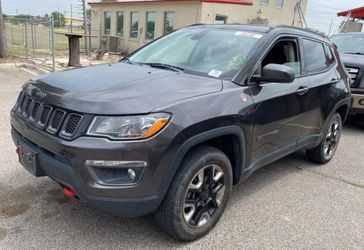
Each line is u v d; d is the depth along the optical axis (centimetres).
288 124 380
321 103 440
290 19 2397
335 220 350
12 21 1591
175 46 393
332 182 442
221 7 1867
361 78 678
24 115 295
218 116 280
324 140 482
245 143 318
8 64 1278
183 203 277
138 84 284
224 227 322
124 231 304
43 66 1276
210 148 292
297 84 388
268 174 454
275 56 366
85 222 313
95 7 2472
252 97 319
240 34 373
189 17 1827
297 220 344
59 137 251
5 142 487
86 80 292
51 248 276
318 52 456
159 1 1950
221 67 336
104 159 239
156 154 247
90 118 244
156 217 282
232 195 386
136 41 2172
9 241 280
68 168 249
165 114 252
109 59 1773
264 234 316
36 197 347
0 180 377
